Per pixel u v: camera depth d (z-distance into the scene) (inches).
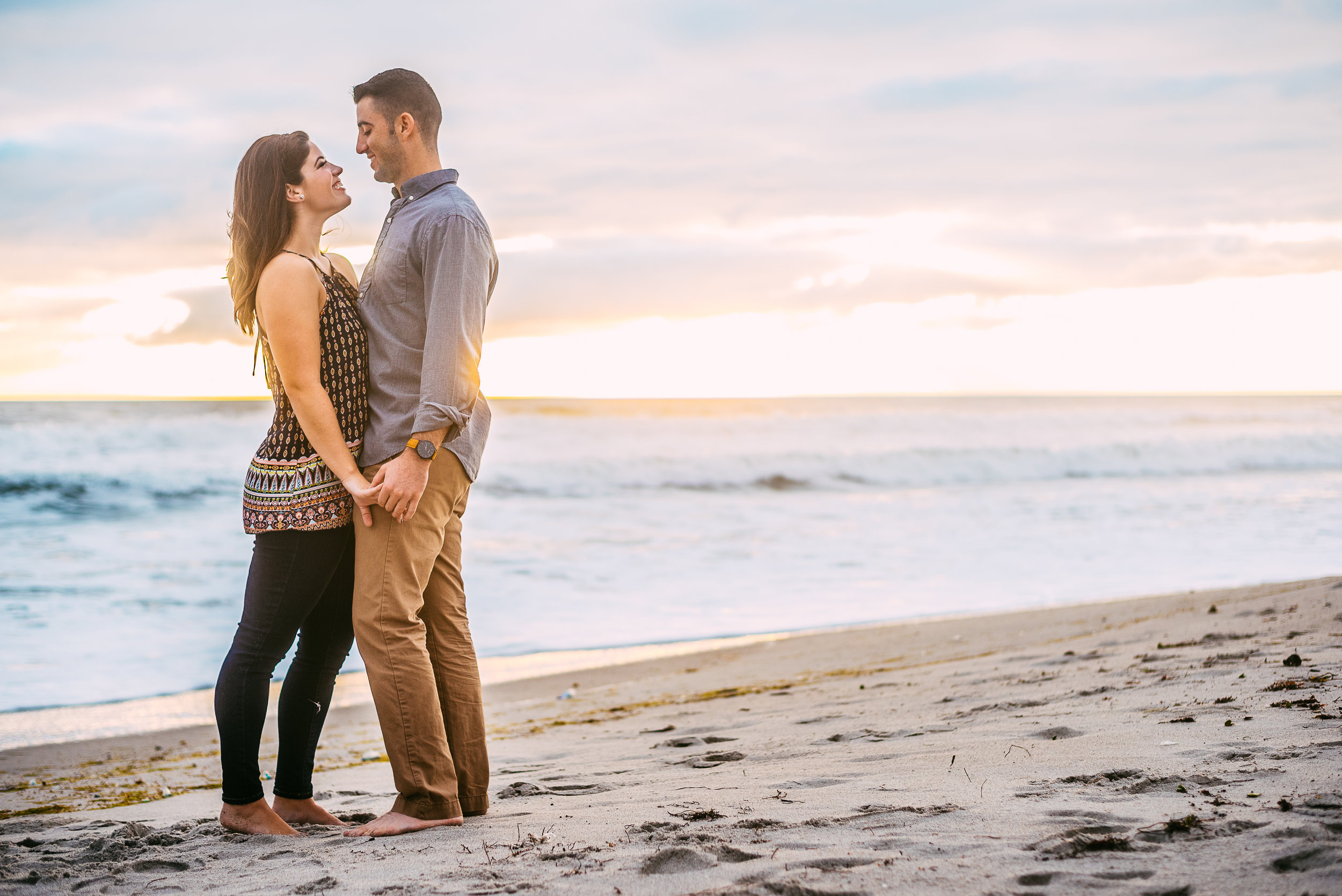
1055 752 116.1
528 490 776.3
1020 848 75.2
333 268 103.3
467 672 106.0
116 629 314.3
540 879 75.4
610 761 156.9
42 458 679.1
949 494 789.9
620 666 284.4
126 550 464.1
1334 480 879.7
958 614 346.0
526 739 193.2
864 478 879.7
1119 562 447.2
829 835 83.7
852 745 143.2
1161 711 135.6
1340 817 76.5
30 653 285.1
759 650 297.9
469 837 92.1
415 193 100.1
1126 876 67.6
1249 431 1173.7
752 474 853.2
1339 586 265.7
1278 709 127.3
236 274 100.0
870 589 398.6
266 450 101.0
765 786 113.4
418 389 98.3
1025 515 636.7
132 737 212.2
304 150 100.5
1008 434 1095.6
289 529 98.7
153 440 748.6
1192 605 287.4
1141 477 939.3
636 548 506.6
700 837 84.8
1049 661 209.0
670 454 900.6
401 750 97.9
